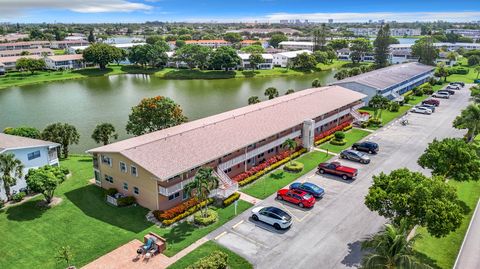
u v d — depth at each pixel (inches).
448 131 2736.2
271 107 2459.4
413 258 930.7
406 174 1283.2
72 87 5339.6
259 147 2018.9
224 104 4065.0
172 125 2361.0
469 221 1481.3
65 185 1844.2
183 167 1566.2
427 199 1128.8
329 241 1353.3
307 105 2628.0
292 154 2197.3
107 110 3806.6
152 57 6727.4
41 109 3890.3
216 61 6309.1
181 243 1339.8
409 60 6943.9
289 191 1657.2
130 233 1413.6
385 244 955.3
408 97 3737.7
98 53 6579.7
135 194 1647.4
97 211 1588.3
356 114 2910.9
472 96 3297.2
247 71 6550.2
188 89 5108.3
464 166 1480.1
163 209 1567.4
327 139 2541.8
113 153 1652.3
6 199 1664.6
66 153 2303.2
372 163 2127.2
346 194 1732.3
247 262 1225.4
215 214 1518.2
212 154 1718.8
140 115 2310.5
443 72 4918.8
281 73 6560.0
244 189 1790.1
